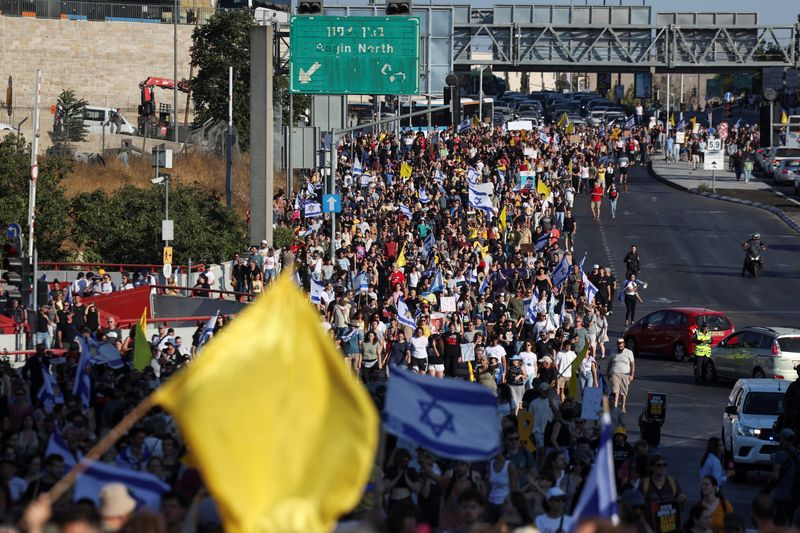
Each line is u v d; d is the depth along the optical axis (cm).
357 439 1914
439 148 18562
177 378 1875
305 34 13475
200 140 19488
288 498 1898
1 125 19488
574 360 6862
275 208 14175
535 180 16512
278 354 1905
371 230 12494
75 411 4472
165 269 10619
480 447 2662
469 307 9331
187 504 2775
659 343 9912
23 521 2086
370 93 13512
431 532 3662
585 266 13575
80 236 12556
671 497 3981
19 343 8119
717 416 7544
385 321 8481
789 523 4609
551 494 3741
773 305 11869
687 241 15012
